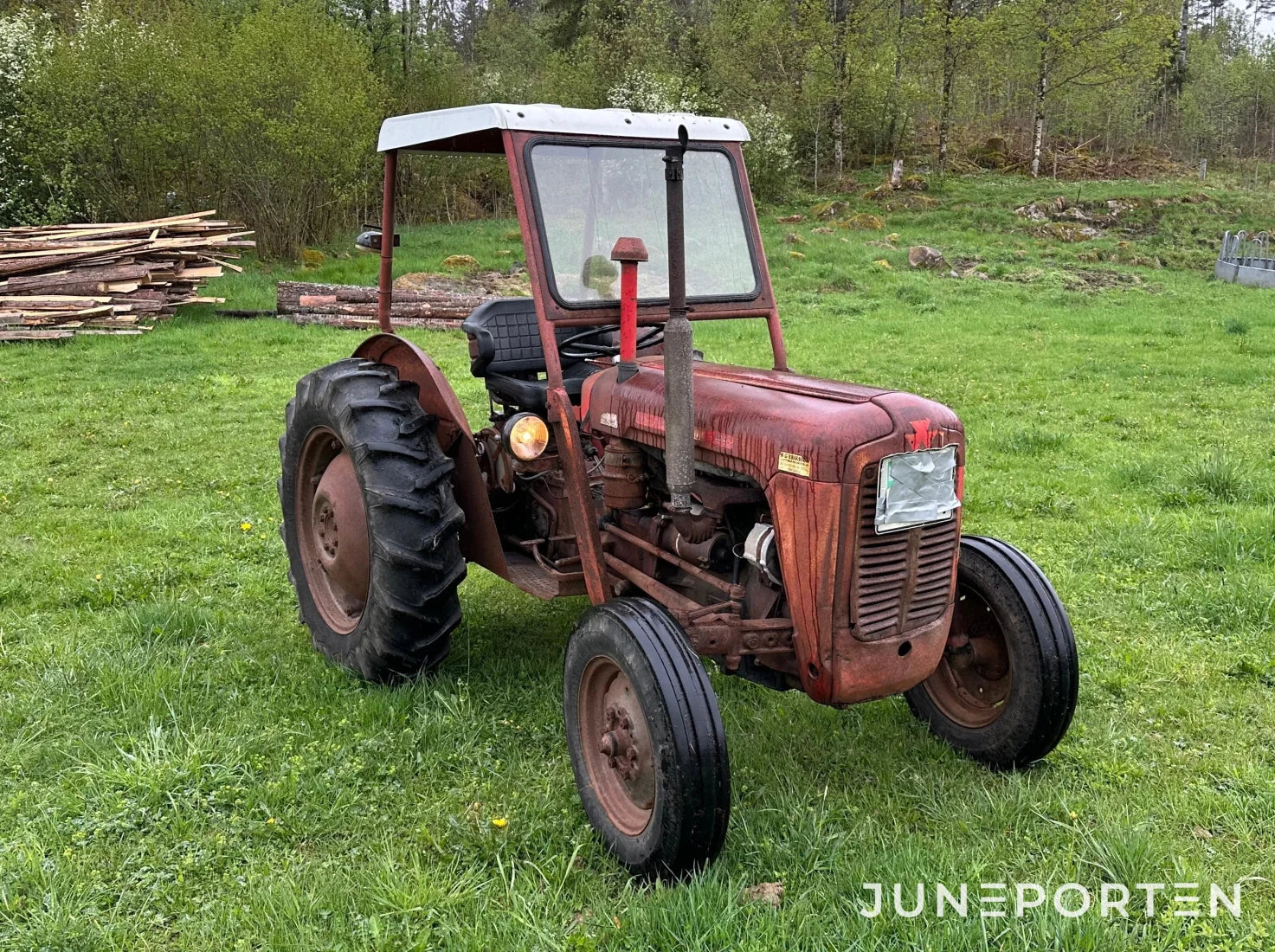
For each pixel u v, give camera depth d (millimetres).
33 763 3434
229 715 3734
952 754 3580
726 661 3053
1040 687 3281
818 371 11211
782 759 3490
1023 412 9383
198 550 5641
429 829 3074
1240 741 3678
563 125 3621
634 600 3004
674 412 2779
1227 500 6594
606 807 3021
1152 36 31141
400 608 3715
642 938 2561
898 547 2951
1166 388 10477
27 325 12398
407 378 4203
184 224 14906
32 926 2646
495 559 3957
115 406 9211
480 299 15094
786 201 29016
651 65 31141
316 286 14664
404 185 24406
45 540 5781
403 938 2588
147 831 3070
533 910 2701
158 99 18094
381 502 3711
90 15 18922
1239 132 43812
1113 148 38000
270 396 9758
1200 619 4699
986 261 22266
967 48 30656
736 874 2818
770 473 2904
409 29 29234
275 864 2912
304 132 18719
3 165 18453
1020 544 5812
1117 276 21203
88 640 4418
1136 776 3422
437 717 3666
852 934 2582
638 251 3301
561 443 3557
